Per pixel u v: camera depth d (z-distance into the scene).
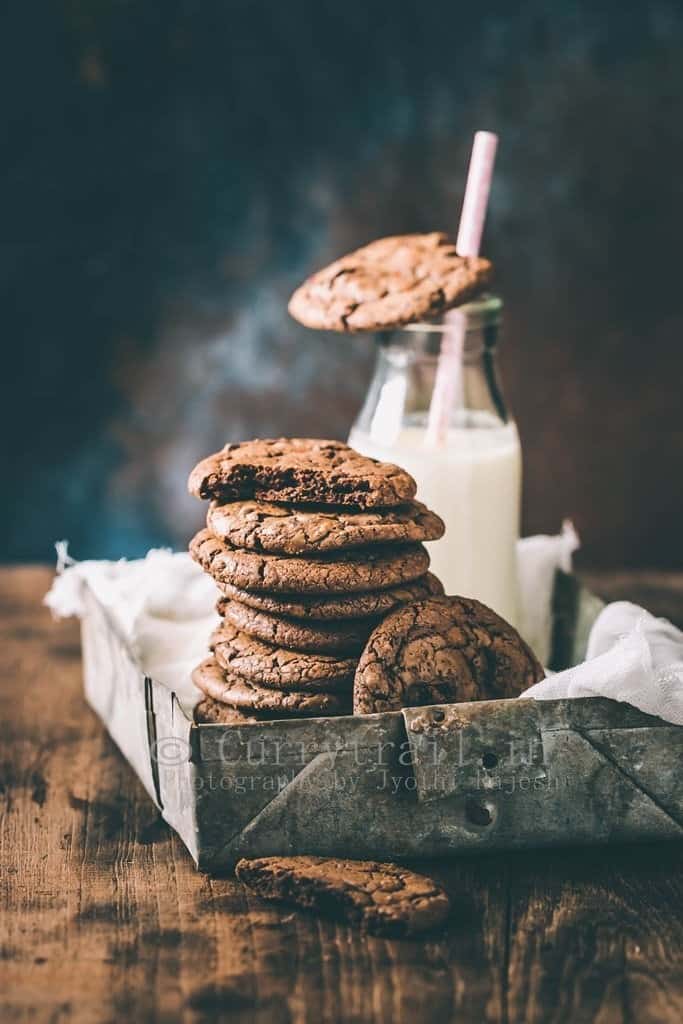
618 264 1.25
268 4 1.21
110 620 0.66
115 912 0.55
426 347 0.67
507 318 1.27
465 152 1.24
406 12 1.21
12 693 0.73
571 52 1.21
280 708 0.58
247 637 0.60
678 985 0.51
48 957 0.52
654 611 0.80
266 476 0.59
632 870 0.57
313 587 0.57
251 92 1.23
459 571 0.69
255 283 1.26
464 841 0.57
